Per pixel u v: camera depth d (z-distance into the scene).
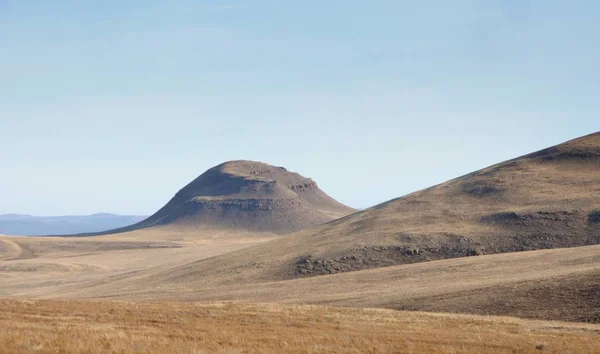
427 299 75.38
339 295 90.44
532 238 136.88
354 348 41.41
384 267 124.19
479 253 134.38
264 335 46.69
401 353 40.34
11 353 33.38
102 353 34.59
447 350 41.69
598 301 61.78
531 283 73.44
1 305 60.38
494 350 42.84
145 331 45.81
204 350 37.16
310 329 51.78
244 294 105.94
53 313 55.81
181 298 109.38
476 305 69.19
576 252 102.75
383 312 63.78
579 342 46.66
